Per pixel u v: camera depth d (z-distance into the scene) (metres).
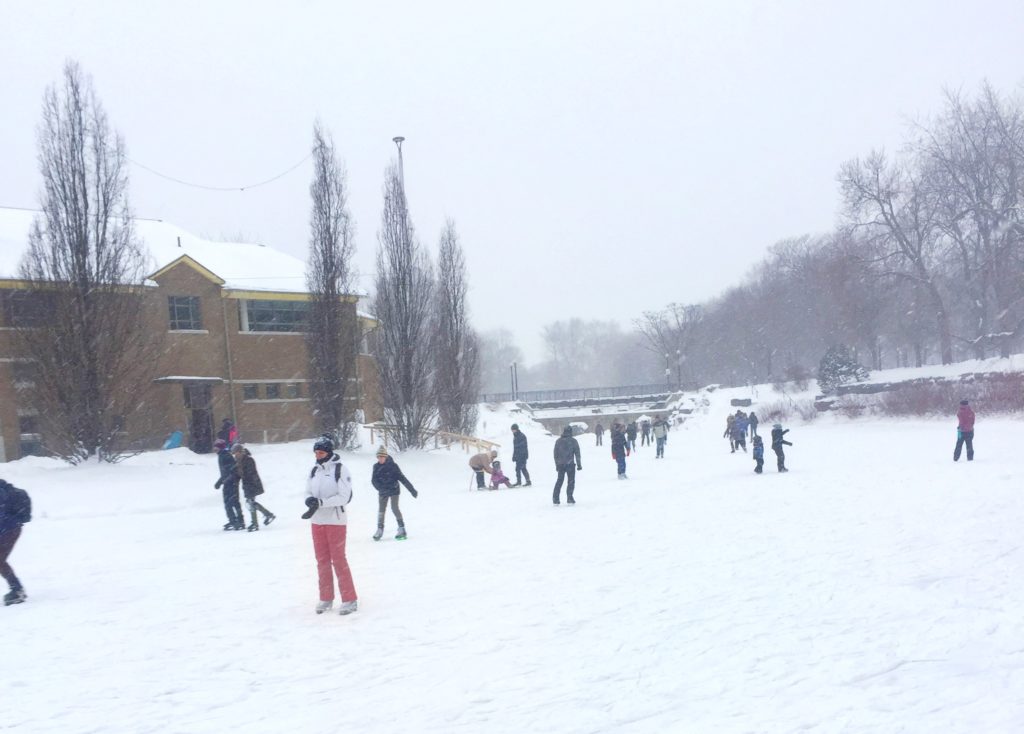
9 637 9.23
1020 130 55.62
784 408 62.88
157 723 6.20
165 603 10.80
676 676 6.55
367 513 21.91
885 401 52.75
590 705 6.02
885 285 64.62
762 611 8.39
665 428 39.41
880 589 8.92
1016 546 10.85
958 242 60.94
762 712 5.59
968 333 74.25
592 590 10.04
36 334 29.70
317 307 35.97
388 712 6.17
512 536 15.39
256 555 14.91
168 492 25.78
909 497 16.78
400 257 37.66
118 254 30.53
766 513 16.08
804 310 101.56
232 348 40.75
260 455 31.53
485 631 8.41
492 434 65.00
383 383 37.53
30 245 30.39
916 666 6.32
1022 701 5.43
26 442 34.66
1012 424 39.81
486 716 5.93
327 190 36.50
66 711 6.56
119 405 30.81
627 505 19.55
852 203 63.22
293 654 8.02
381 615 9.41
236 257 45.38
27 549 17.34
